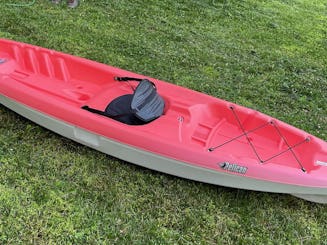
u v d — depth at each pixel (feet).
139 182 7.59
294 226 7.38
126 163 7.92
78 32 11.85
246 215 7.39
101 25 12.46
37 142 7.98
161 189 7.54
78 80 8.86
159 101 7.91
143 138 7.31
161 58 11.55
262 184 7.36
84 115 7.55
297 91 11.37
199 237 6.86
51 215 6.69
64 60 8.94
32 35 11.24
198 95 8.40
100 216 6.84
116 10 13.50
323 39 15.03
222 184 7.55
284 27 15.30
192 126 7.75
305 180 7.26
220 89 10.75
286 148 7.89
